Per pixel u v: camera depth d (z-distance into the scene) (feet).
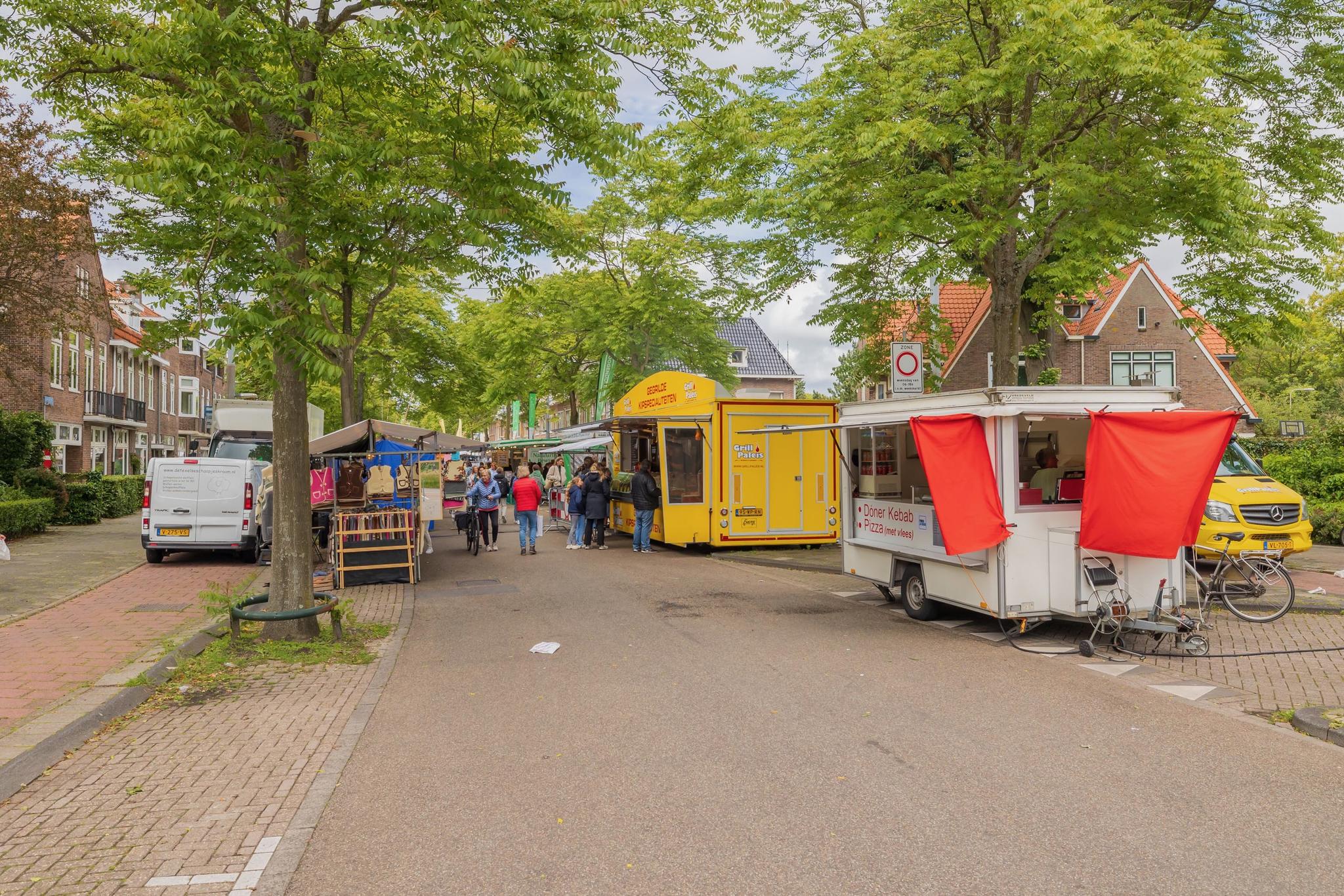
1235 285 43.50
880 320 57.93
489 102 28.96
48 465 81.82
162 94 29.43
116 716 21.38
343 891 12.43
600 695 22.95
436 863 13.26
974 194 43.96
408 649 29.27
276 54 25.48
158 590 41.75
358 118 28.71
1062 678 24.35
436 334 91.25
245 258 24.47
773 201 47.16
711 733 19.51
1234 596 32.96
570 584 44.62
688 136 46.68
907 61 43.86
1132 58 36.42
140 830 14.56
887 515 35.22
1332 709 20.01
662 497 58.39
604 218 85.66
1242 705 21.53
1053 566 28.89
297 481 29.66
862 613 35.19
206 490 53.26
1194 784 16.20
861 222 44.55
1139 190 42.11
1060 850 13.44
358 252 30.12
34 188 56.08
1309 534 41.34
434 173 28.96
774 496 58.80
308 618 29.37
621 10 26.27
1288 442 72.59
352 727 20.42
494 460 125.29
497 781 16.75
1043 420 30.27
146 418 136.56
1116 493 26.91
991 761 17.52
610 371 96.07
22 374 91.04
